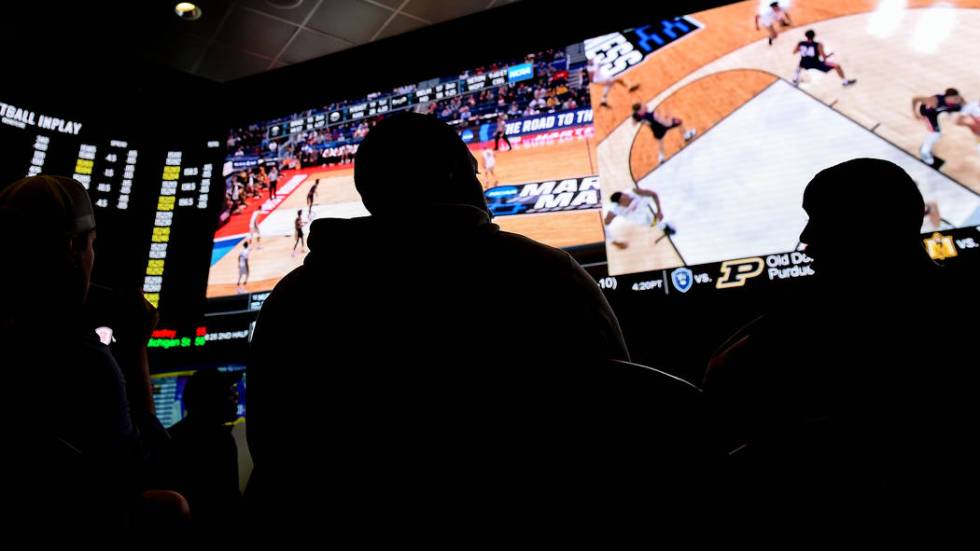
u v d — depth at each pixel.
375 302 0.75
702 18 3.20
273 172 3.91
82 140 3.98
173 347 3.69
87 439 0.97
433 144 0.90
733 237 2.84
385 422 0.70
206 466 1.98
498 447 0.66
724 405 1.03
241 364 3.56
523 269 0.75
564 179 3.20
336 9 3.58
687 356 2.82
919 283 0.96
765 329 1.05
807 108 2.89
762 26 3.07
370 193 0.90
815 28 2.97
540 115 3.36
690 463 0.63
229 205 3.94
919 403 0.85
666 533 0.62
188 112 4.20
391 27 3.73
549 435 0.65
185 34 3.77
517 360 0.70
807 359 0.97
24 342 0.95
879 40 2.86
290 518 0.72
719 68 3.09
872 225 1.02
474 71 3.59
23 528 0.82
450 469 0.66
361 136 3.75
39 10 3.56
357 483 0.69
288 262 3.66
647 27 3.29
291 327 0.79
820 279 1.05
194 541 1.75
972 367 0.85
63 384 0.95
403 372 0.71
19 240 0.98
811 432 0.80
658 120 3.12
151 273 3.85
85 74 4.00
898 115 2.74
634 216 3.03
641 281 2.93
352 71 3.89
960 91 2.67
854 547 0.76
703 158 2.99
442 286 0.74
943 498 0.77
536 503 0.64
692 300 2.84
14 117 3.82
